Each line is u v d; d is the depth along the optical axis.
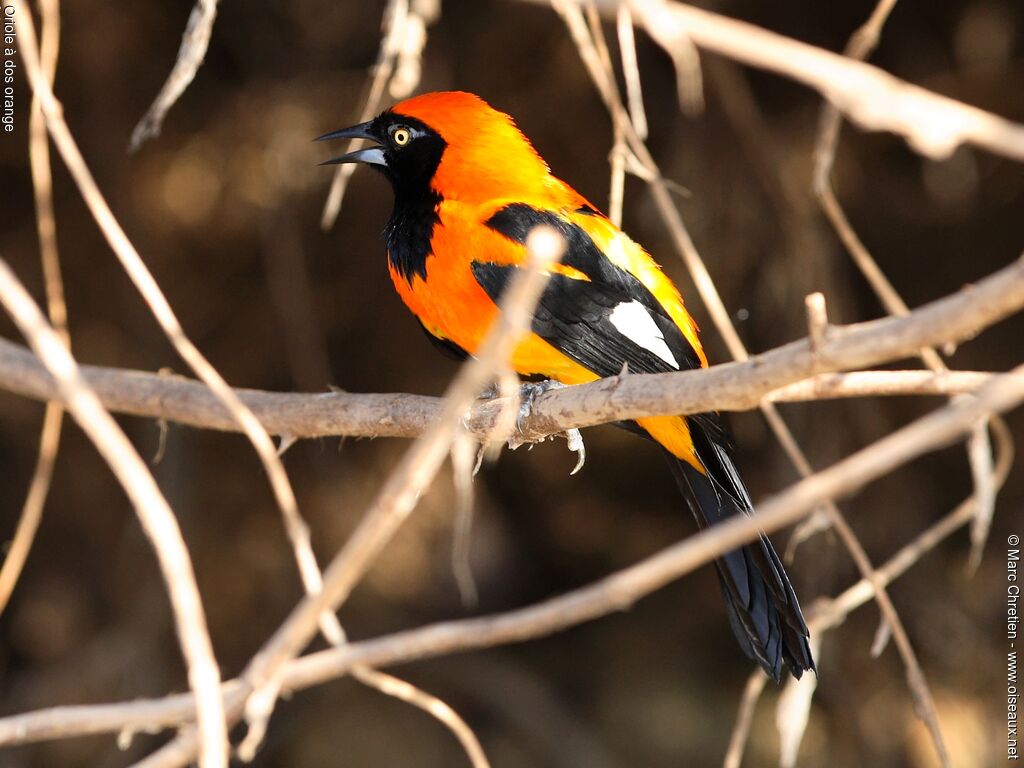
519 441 6.63
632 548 15.17
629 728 14.34
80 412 3.51
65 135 5.00
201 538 14.02
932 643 13.10
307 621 3.73
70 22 12.14
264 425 7.18
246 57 12.83
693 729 14.19
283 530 14.10
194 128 12.81
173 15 12.58
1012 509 13.51
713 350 12.53
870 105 3.88
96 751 13.09
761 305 12.15
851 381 5.10
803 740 13.58
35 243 13.04
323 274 13.70
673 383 5.32
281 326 13.73
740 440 13.27
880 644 6.77
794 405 12.73
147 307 13.23
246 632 14.02
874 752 12.98
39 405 13.53
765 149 11.56
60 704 13.04
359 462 14.11
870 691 13.28
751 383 4.70
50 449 5.74
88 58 12.34
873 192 13.00
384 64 7.46
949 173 12.38
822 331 4.25
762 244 12.11
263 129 12.66
